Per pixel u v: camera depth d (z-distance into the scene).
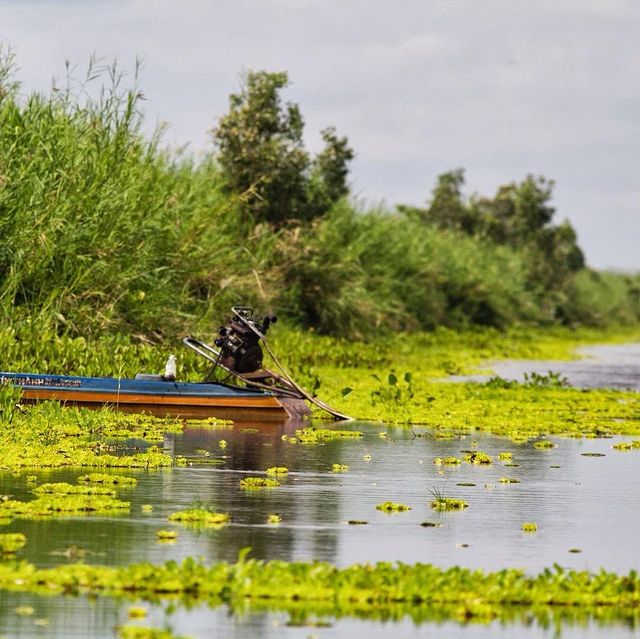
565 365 154.75
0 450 59.19
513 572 38.53
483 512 49.88
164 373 80.69
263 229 131.00
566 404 96.25
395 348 145.12
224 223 117.25
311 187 146.62
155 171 106.00
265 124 141.50
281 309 129.88
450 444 70.69
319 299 140.12
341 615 35.31
